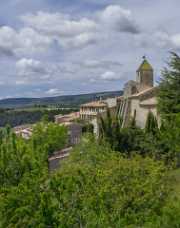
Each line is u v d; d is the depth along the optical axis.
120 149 50.31
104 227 17.44
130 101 83.94
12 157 21.39
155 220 18.33
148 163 27.08
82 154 38.84
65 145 79.12
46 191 17.08
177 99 56.06
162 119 54.25
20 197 16.89
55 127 71.88
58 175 17.84
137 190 22.08
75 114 156.50
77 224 16.72
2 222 16.62
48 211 16.23
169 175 28.34
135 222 19.80
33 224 16.05
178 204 17.73
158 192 22.89
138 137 49.97
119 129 51.47
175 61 58.50
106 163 28.58
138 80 116.81
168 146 39.91
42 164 22.23
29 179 17.91
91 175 21.52
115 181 23.16
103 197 18.52
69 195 17.16
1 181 20.48
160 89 59.78
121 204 20.19
